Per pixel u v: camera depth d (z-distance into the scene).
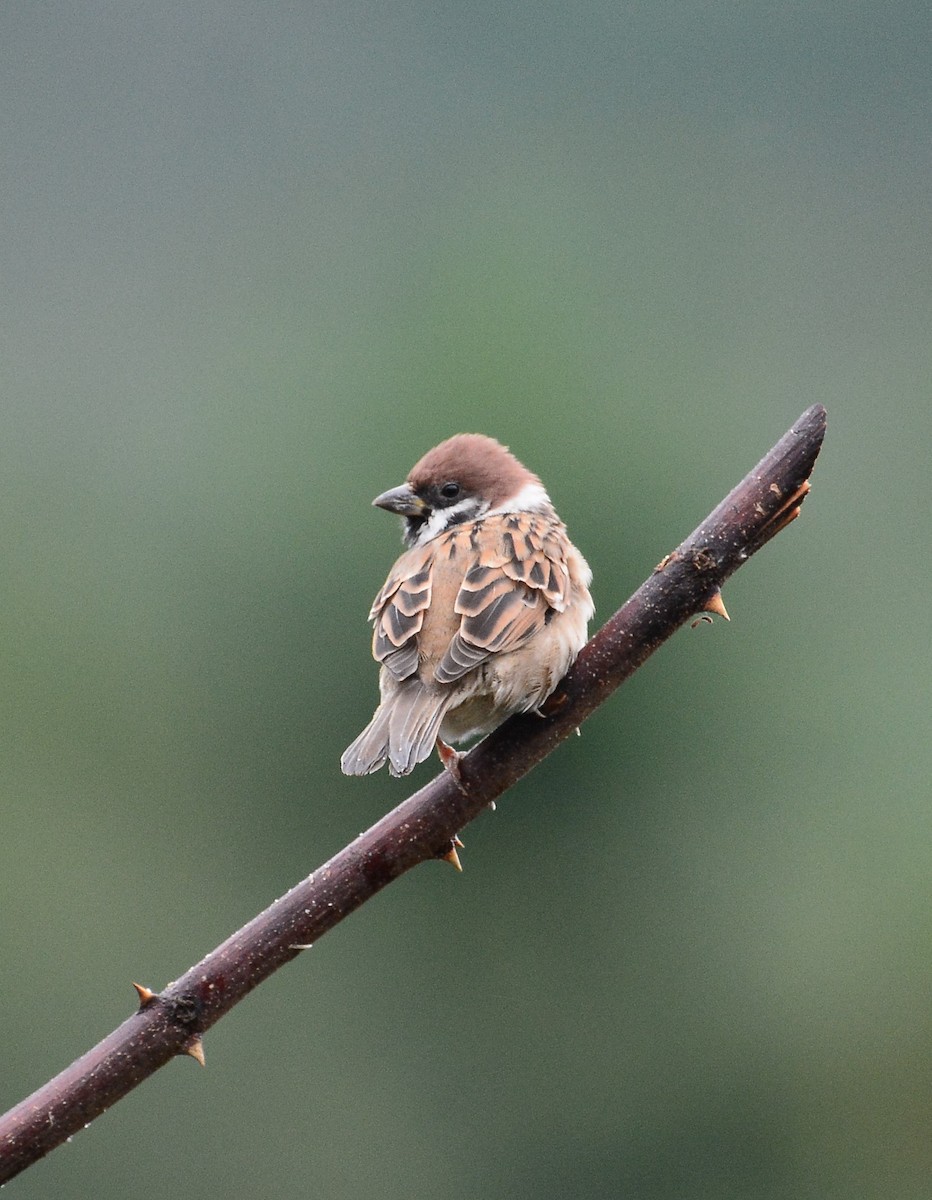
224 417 16.41
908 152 25.52
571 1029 14.02
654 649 6.57
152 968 14.88
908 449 18.97
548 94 26.09
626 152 25.23
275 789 15.18
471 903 14.20
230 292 21.94
